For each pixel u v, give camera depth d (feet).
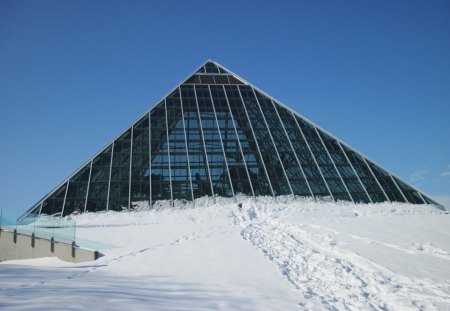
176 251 58.49
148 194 98.63
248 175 105.81
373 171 111.75
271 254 54.34
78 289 33.88
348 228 71.15
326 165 111.65
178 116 121.19
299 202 98.89
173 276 43.57
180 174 104.32
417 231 67.41
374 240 59.98
